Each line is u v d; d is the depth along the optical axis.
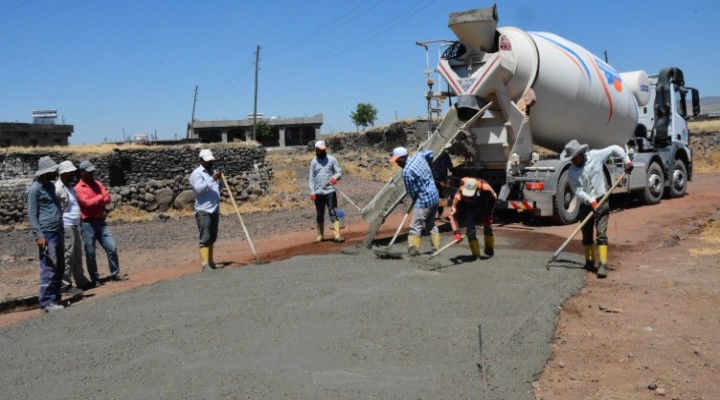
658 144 16.62
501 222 12.65
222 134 59.59
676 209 14.12
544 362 4.89
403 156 8.37
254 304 6.21
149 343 5.25
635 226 11.73
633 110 14.53
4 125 36.75
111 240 9.09
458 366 4.65
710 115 51.38
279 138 60.34
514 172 11.98
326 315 5.77
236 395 4.23
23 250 12.73
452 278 7.20
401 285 6.84
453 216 8.45
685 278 7.47
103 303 6.66
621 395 4.37
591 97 12.89
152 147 24.66
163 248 12.31
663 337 5.48
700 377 4.64
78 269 8.53
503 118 11.68
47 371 4.76
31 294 8.45
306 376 4.49
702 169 33.25
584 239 7.93
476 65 11.36
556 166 11.87
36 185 7.25
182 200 17.84
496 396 4.24
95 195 8.86
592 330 5.72
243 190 18.66
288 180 26.50
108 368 4.78
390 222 13.99
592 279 7.55
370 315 5.75
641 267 8.18
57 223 7.43
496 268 7.78
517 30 11.81
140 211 17.05
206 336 5.34
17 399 4.29
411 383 4.38
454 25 11.01
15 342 5.49
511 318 5.71
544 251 9.13
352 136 50.22
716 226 11.15
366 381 4.41
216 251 11.51
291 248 10.81
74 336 5.58
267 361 4.75
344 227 13.55
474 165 12.28
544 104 12.23
